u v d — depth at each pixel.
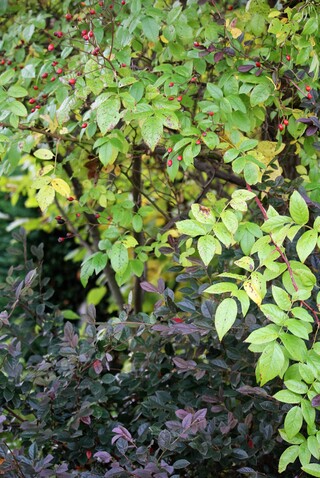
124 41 2.19
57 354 2.36
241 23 2.36
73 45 2.57
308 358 1.50
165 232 2.50
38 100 2.45
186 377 2.25
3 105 2.09
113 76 2.01
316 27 2.03
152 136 1.85
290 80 2.13
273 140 2.67
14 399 2.20
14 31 2.72
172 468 1.75
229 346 2.18
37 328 2.70
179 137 2.10
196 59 2.20
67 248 5.55
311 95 2.08
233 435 2.16
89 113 2.11
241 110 2.04
